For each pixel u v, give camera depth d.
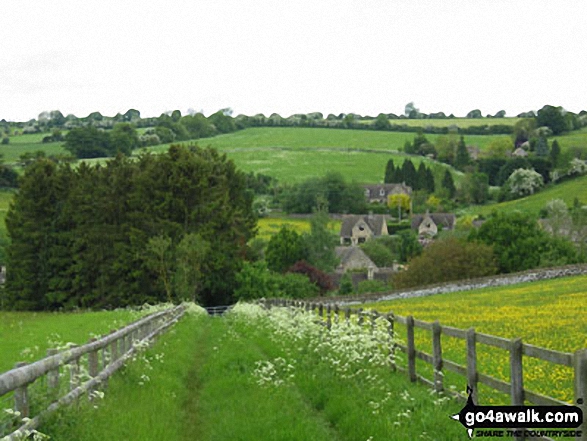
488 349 20.08
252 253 80.75
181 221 68.19
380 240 134.50
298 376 14.47
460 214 160.12
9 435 6.76
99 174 72.31
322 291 86.69
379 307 47.47
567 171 183.88
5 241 99.25
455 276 78.44
